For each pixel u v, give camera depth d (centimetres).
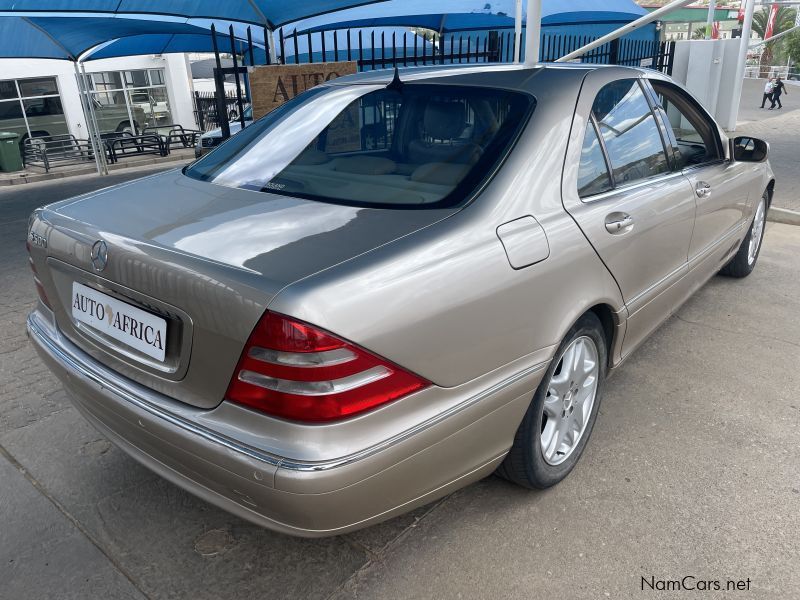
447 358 188
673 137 328
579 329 249
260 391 168
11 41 1135
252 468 168
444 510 253
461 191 214
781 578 218
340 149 255
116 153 1697
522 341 213
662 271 308
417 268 182
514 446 235
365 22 1105
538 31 426
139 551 235
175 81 1955
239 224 202
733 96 1334
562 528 242
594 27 1410
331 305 163
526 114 238
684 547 232
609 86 277
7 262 613
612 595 212
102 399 208
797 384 346
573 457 268
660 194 295
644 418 315
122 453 292
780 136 1327
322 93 293
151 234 200
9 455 291
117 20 951
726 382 349
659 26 1597
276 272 170
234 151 278
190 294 176
